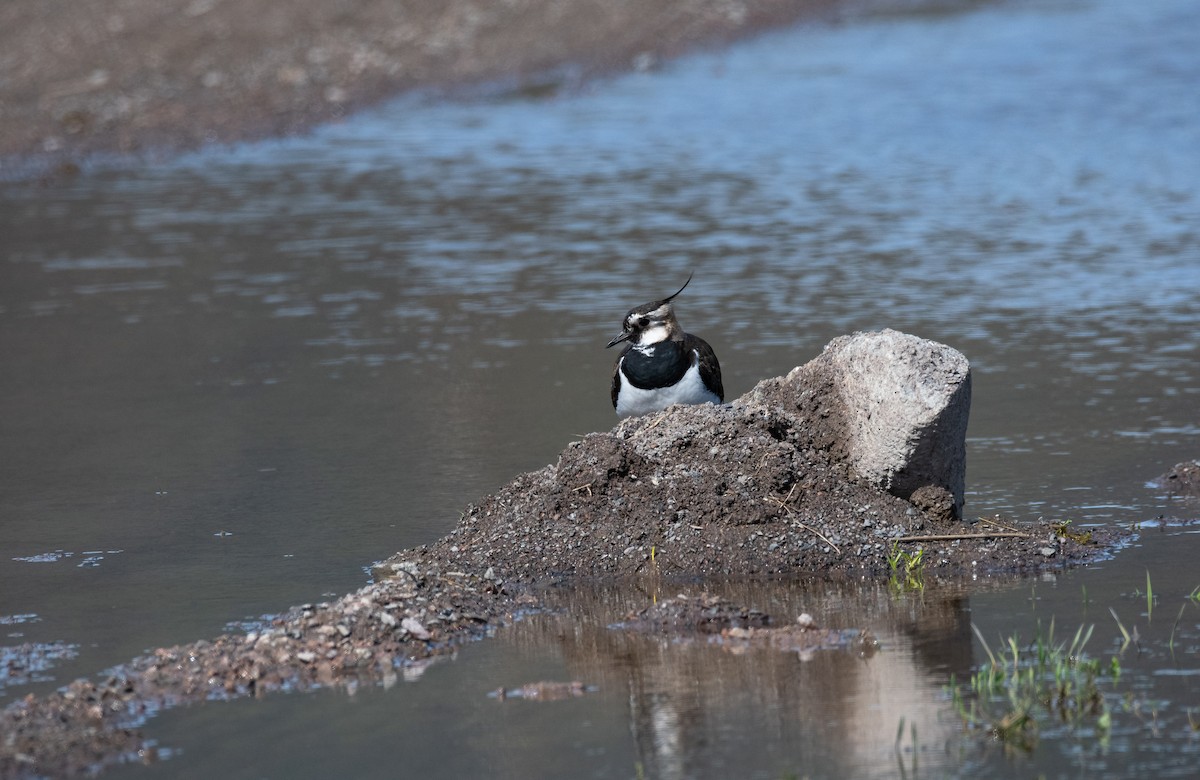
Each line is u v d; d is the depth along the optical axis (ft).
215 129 120.57
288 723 32.73
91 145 116.26
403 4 153.99
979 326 67.51
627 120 120.98
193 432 57.00
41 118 121.90
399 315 73.20
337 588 41.14
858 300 72.28
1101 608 37.91
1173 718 31.45
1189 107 115.14
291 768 30.71
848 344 45.21
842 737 31.17
